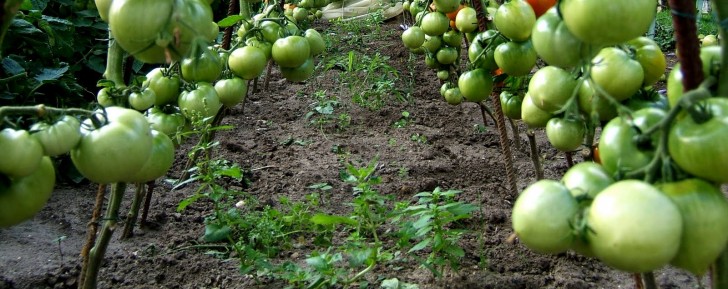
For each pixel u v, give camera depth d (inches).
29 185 48.4
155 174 61.1
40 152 46.9
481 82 108.5
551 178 156.3
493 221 129.8
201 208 138.7
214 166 118.4
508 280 105.7
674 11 42.9
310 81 257.0
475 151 179.2
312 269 109.7
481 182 155.6
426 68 281.6
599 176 43.6
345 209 140.7
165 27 44.0
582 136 65.8
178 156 168.6
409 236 101.4
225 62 109.7
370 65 247.6
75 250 121.1
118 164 51.0
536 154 127.2
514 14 89.0
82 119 54.6
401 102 229.6
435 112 217.6
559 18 51.6
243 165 164.9
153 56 47.1
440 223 101.5
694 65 43.8
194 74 92.7
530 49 92.4
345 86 249.6
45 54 176.1
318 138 191.2
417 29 155.2
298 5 249.4
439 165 165.0
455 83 173.2
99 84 70.9
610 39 45.2
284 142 184.9
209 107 92.8
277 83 255.1
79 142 50.8
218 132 193.5
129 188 148.6
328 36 314.8
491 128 199.5
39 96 169.2
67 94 173.8
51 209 138.4
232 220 117.5
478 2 114.9
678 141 40.1
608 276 108.8
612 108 58.4
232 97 106.2
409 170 162.1
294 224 126.9
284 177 158.7
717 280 46.1
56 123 48.8
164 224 130.6
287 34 111.6
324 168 164.7
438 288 105.0
